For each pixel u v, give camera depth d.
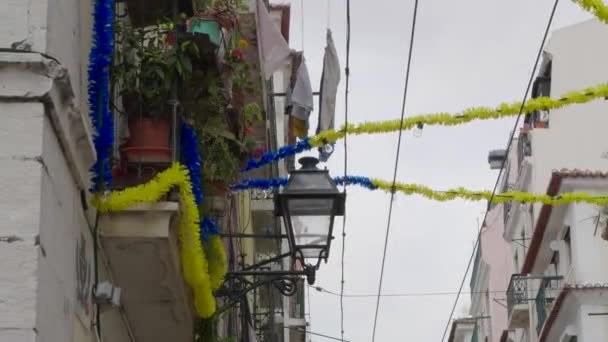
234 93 10.33
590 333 25.69
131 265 8.39
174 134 8.48
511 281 32.81
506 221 36.47
